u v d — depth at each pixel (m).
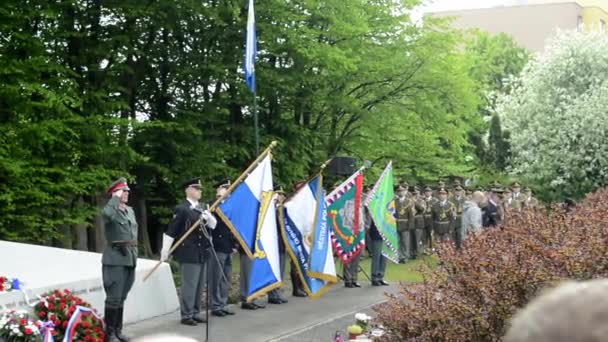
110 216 9.31
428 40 21.28
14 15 14.89
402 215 20.02
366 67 20.38
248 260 12.05
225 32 18.53
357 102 21.64
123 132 16.69
